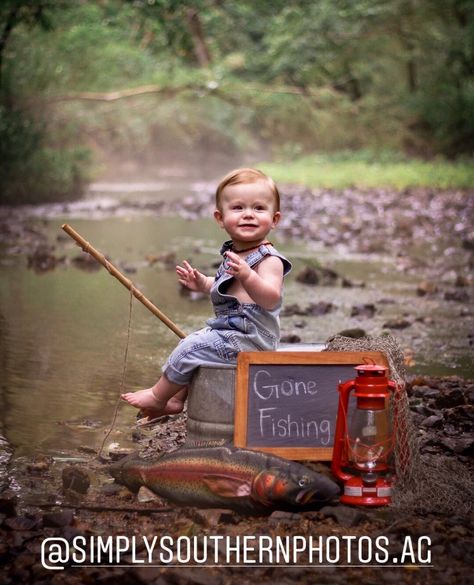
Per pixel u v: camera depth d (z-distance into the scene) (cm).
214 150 3466
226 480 371
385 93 3472
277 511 368
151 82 2909
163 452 454
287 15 3139
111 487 403
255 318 409
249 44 3353
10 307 843
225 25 3177
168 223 1642
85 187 2320
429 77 3238
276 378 402
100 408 534
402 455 392
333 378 406
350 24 3106
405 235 1437
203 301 887
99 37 2402
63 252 1218
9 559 337
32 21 1995
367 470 384
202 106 3447
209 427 405
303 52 3120
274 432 398
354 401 403
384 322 790
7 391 567
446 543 350
